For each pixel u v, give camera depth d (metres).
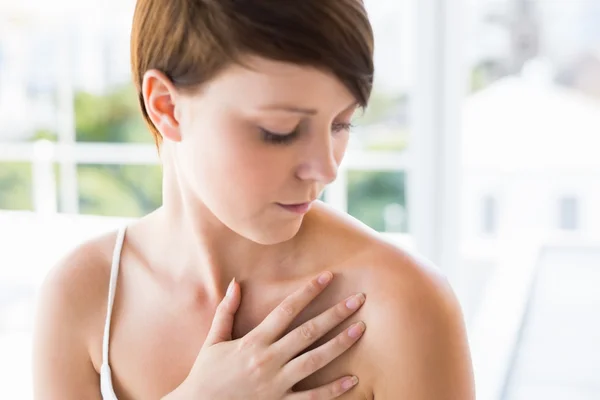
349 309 1.14
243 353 1.15
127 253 1.29
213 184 1.10
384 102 10.62
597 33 9.28
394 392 1.13
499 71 9.55
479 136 9.27
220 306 1.20
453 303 1.15
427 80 3.18
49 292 1.29
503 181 5.77
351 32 1.03
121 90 10.84
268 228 1.11
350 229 1.19
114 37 10.70
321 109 1.05
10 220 5.69
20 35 10.67
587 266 3.47
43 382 1.28
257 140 1.07
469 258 4.71
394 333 1.13
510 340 2.36
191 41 1.07
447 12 3.12
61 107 6.15
